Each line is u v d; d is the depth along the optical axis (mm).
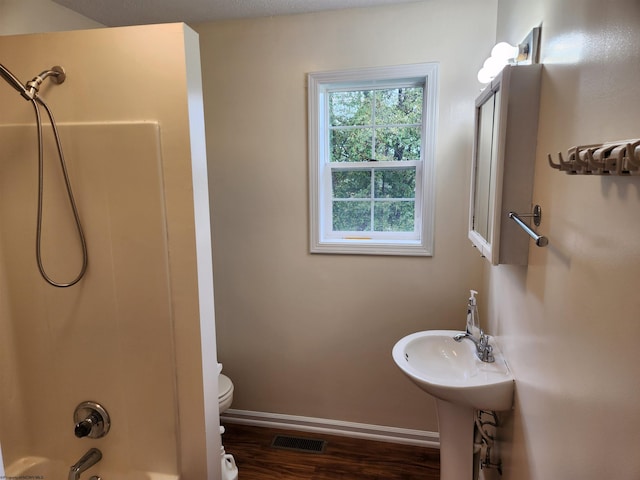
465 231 2127
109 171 1303
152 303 1353
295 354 2443
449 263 2172
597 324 759
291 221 2318
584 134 845
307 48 2145
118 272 1355
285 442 2385
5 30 1668
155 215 1302
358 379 2383
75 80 1290
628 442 640
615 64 707
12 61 1316
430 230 2150
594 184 783
